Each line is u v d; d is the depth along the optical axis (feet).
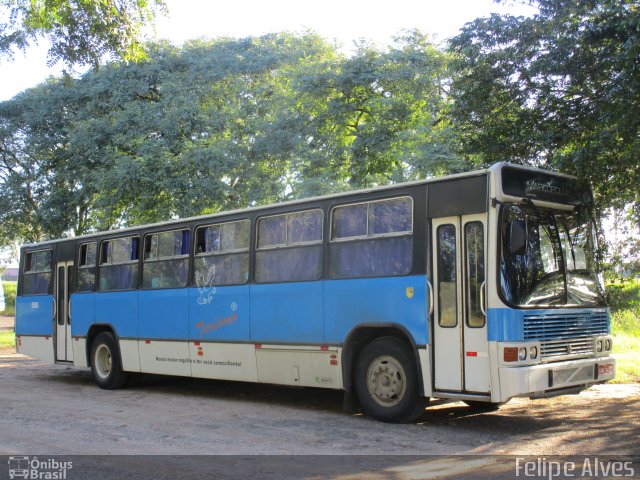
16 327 52.08
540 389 25.50
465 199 27.17
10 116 97.19
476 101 38.32
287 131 72.02
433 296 27.71
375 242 30.04
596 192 33.71
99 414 32.14
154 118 79.66
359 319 30.01
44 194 95.35
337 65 72.84
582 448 23.48
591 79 34.63
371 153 66.54
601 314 29.53
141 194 73.46
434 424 28.55
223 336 36.32
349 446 24.32
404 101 68.44
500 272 25.84
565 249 28.84
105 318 43.98
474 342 26.30
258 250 35.17
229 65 82.94
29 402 36.52
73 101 90.84
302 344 32.30
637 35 29.09
